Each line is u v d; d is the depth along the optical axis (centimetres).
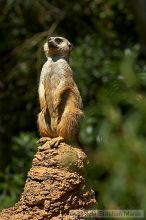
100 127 572
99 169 584
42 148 952
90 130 1578
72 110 1012
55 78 1038
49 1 2353
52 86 1041
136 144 548
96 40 2195
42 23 2328
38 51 2044
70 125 1007
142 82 723
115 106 576
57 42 1070
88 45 2166
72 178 916
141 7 1366
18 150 1891
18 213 921
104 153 548
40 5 2286
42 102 1047
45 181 920
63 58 1066
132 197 582
